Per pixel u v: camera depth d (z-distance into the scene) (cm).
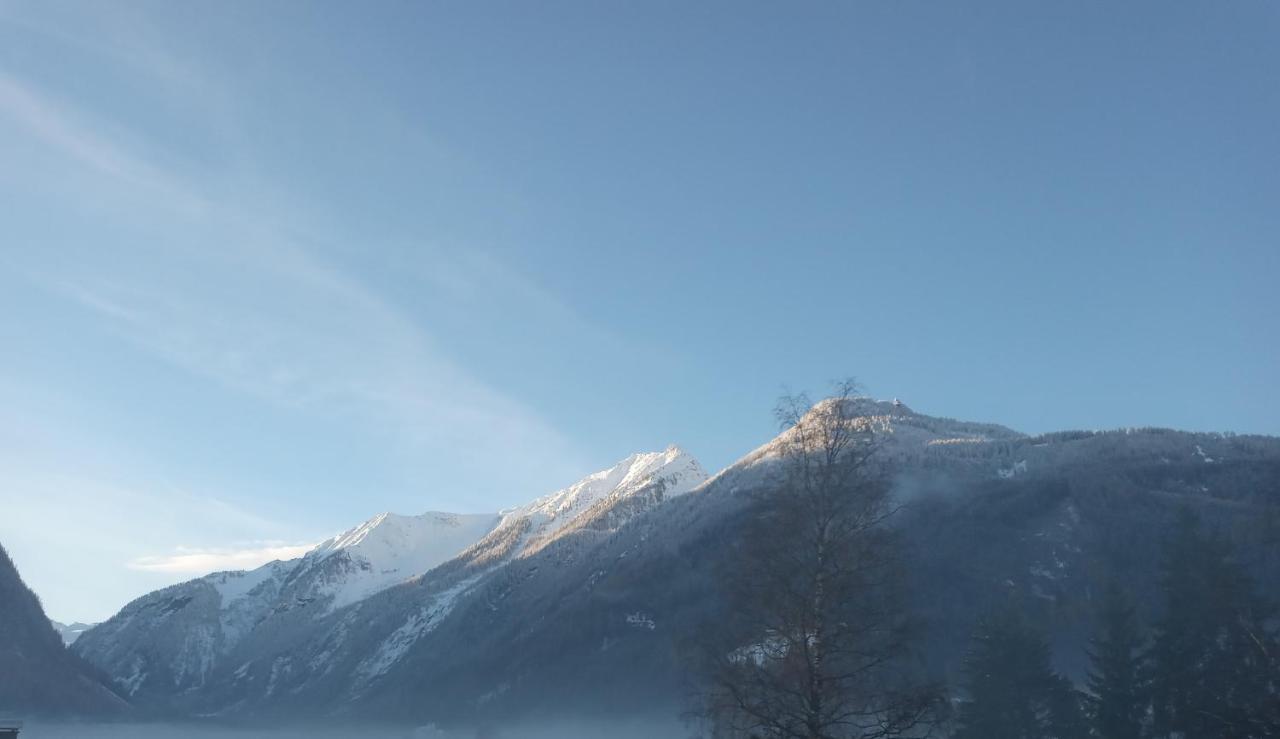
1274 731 3809
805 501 2878
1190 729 4247
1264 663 4153
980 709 4844
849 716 2741
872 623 2750
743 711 2789
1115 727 4628
